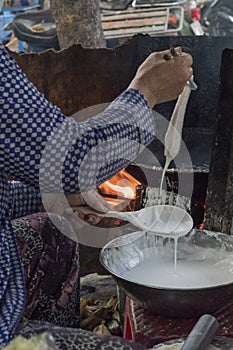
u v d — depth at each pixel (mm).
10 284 1332
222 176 1906
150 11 3307
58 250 1722
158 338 1446
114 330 1999
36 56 2447
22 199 1739
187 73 1584
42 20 3252
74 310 1833
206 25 3805
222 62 1816
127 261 1689
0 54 1234
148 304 1479
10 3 3789
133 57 2486
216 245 1740
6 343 1191
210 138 2629
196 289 1398
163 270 1675
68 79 2486
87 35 2748
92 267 2467
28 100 1242
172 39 2506
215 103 2602
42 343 858
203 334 1147
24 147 1244
